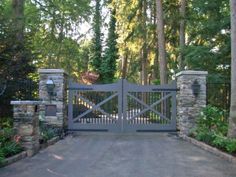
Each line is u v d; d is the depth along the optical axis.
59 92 16.56
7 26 15.36
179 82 17.14
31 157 10.98
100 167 9.67
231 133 12.27
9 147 10.36
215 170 9.36
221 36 21.08
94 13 29.89
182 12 25.11
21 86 15.83
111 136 16.47
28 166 9.69
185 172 9.12
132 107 17.48
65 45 30.55
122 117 17.44
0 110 15.39
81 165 9.91
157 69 32.09
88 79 31.14
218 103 17.11
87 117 17.47
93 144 13.91
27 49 15.76
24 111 11.25
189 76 16.62
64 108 16.86
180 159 10.82
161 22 24.36
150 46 29.72
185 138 15.54
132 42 30.23
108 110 17.50
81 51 37.31
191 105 16.44
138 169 9.45
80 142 14.46
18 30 15.80
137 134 17.17
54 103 16.48
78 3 26.02
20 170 9.22
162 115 17.45
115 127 17.42
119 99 17.48
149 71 35.41
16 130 11.22
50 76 16.64
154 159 10.82
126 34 30.22
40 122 15.26
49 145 13.41
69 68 33.50
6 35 15.14
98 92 17.53
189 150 12.52
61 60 32.62
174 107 17.45
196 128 15.62
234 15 12.39
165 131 17.39
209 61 20.86
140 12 28.50
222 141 11.85
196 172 9.13
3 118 14.74
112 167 9.68
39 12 26.39
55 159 10.73
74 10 26.25
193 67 21.22
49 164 10.00
